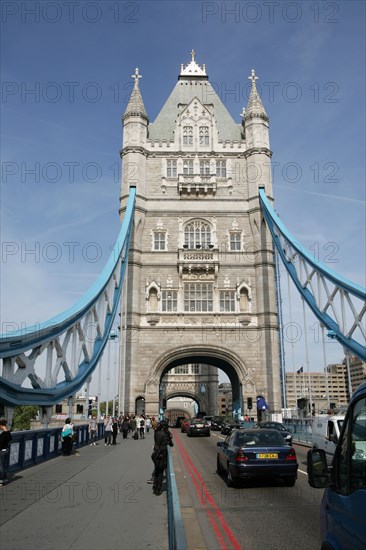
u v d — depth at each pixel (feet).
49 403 78.69
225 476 57.11
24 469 59.88
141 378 165.68
